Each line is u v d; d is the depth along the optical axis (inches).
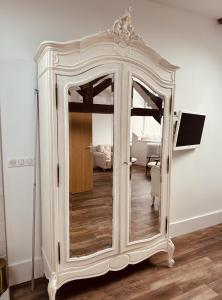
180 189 118.0
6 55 76.7
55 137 67.3
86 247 76.2
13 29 76.9
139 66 77.3
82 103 72.0
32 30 79.5
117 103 74.9
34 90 81.4
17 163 81.0
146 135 82.7
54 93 65.9
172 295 78.5
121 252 81.3
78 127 72.3
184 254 102.7
